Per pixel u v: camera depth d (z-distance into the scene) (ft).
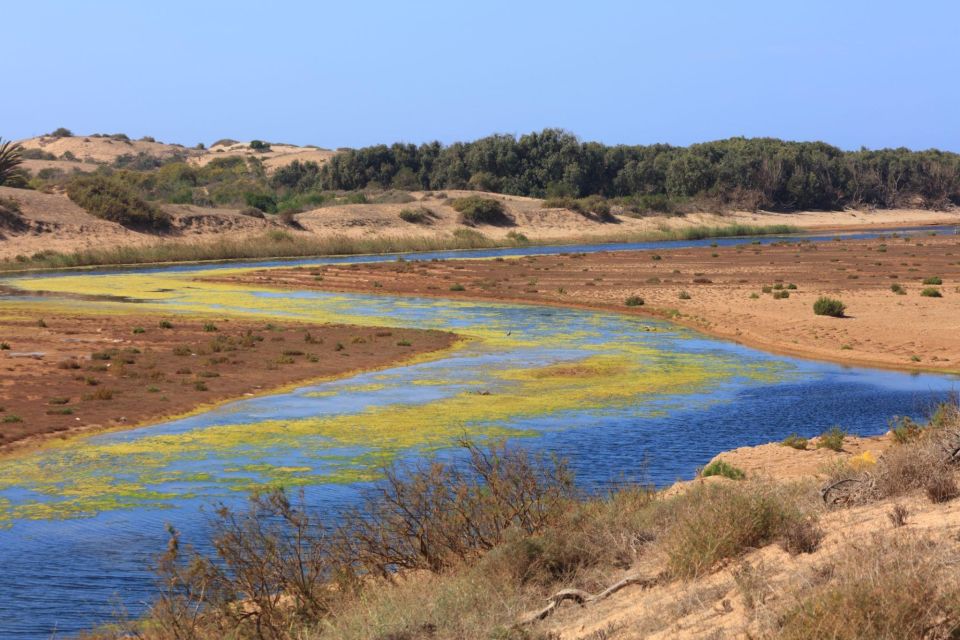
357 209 373.20
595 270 232.94
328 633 27.17
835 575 20.81
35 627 34.94
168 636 29.04
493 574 30.22
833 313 142.51
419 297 187.93
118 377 93.76
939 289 177.99
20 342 115.14
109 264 266.57
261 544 33.32
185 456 64.90
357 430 73.20
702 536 27.07
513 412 80.43
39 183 367.45
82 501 53.83
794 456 59.41
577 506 37.06
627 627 22.98
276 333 130.11
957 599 17.31
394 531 35.47
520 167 507.71
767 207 512.63
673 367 105.09
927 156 619.26
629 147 554.05
